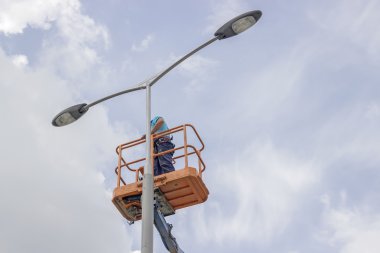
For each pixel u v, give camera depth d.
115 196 13.08
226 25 13.29
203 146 14.04
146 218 10.34
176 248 13.57
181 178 12.72
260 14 13.38
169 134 14.00
